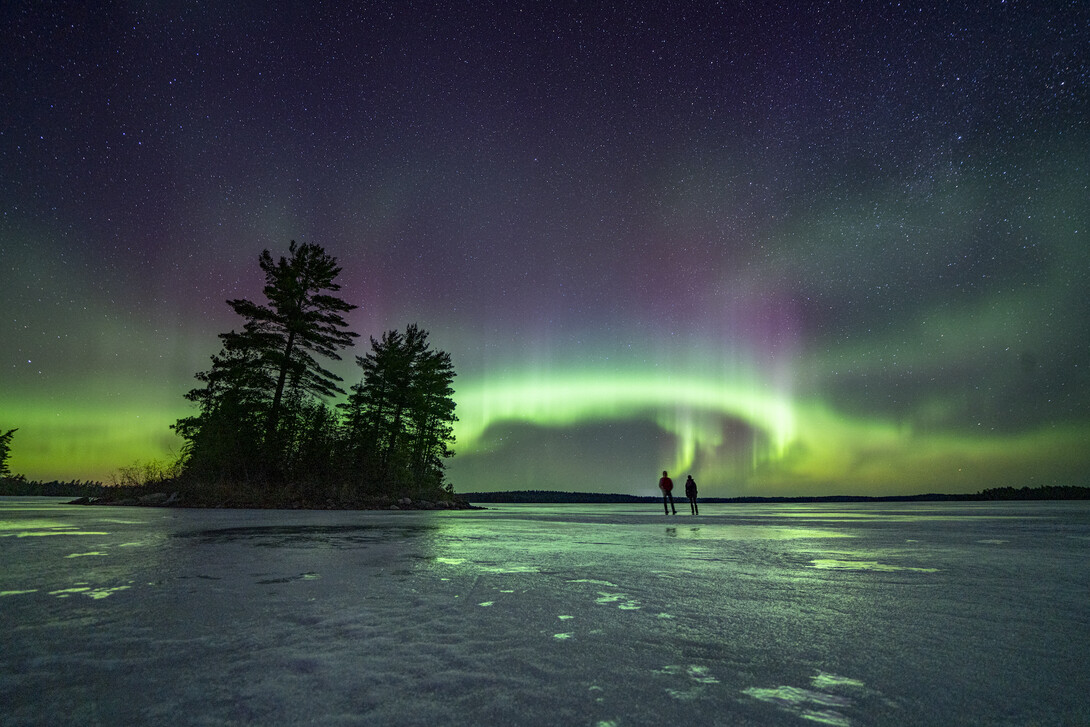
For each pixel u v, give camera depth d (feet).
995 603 14.24
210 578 17.19
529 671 8.70
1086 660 9.45
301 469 96.17
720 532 40.65
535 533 38.09
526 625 11.61
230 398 93.76
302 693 7.66
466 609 13.08
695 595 15.11
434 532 37.42
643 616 12.54
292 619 11.96
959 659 9.46
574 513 95.14
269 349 97.81
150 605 13.25
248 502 83.92
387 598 14.28
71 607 13.01
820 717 6.95
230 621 11.73
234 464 91.56
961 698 7.66
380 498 98.07
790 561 22.76
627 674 8.61
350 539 30.89
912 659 9.46
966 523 53.36
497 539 32.50
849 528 45.68
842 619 12.41
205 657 9.26
